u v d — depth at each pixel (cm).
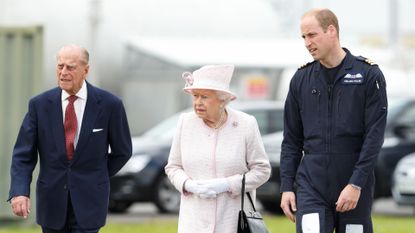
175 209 3609
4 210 3128
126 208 3709
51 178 1580
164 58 6981
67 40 7344
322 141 1488
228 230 1495
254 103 3647
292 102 1526
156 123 7081
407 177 3388
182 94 6944
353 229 1483
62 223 1579
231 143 1504
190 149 1508
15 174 1573
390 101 3719
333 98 1486
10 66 3197
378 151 1462
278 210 3656
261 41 7012
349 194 1450
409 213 3784
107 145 1611
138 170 3541
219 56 6862
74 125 1580
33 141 1584
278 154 3494
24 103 3192
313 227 1472
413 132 3622
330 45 1473
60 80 1560
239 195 1503
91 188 1580
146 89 7112
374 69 1477
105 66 7675
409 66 7262
